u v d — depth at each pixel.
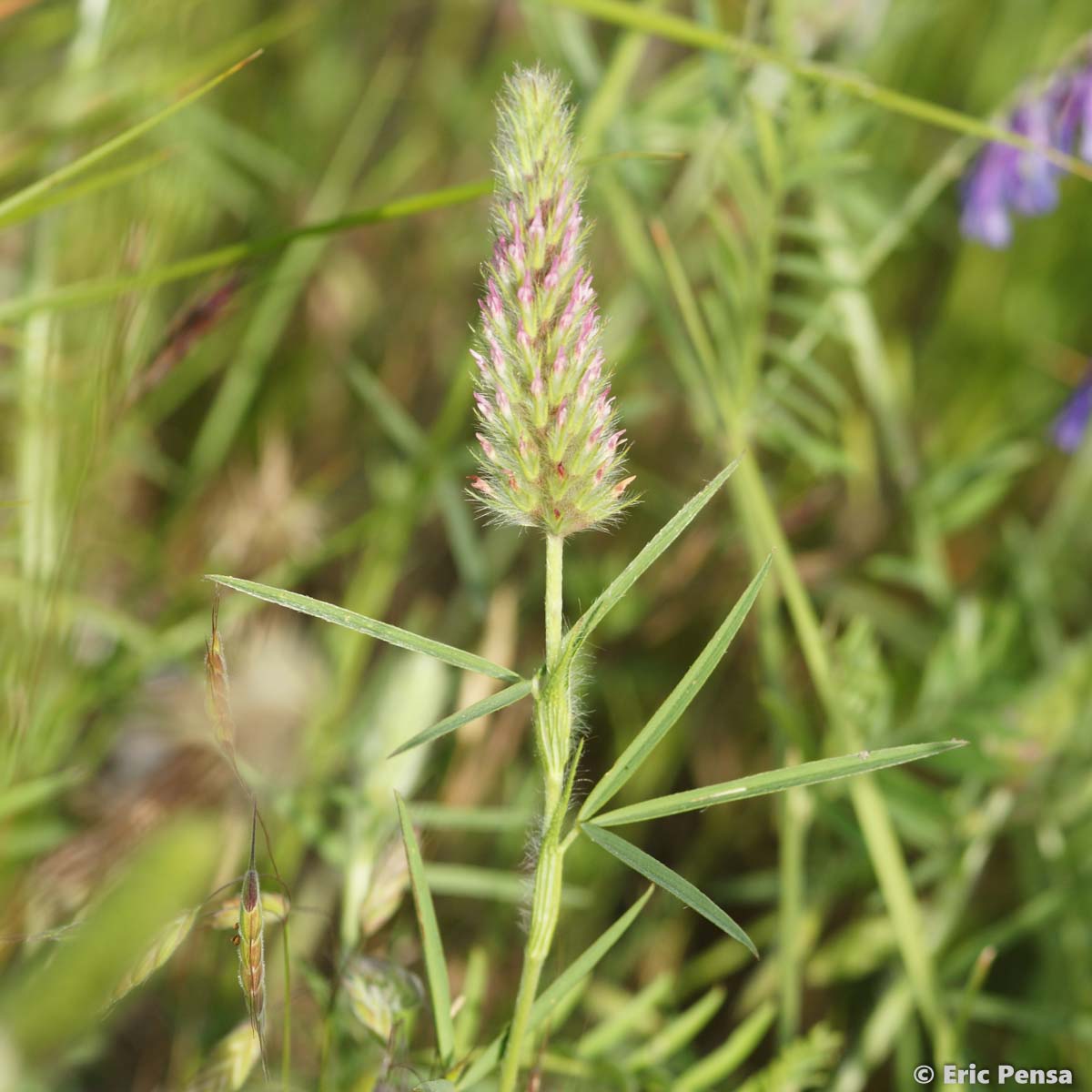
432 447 0.85
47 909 0.66
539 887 0.59
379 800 0.67
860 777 0.70
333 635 0.80
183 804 0.67
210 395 1.08
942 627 0.93
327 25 1.20
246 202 1.08
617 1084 0.66
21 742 0.67
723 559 0.98
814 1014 0.80
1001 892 0.89
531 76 0.59
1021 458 0.98
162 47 0.81
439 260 1.18
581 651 0.60
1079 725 0.79
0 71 0.84
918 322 1.24
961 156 0.91
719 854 0.92
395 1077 0.61
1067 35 1.21
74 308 0.71
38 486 0.69
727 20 1.16
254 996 0.59
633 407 0.91
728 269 0.83
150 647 0.74
